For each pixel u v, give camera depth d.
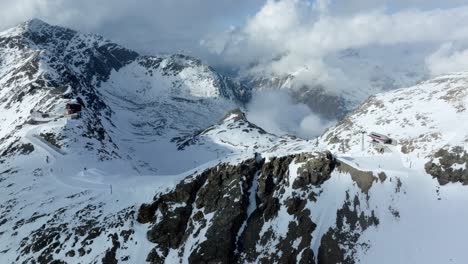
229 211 119.50
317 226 114.25
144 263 114.75
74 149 190.12
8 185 158.12
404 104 177.25
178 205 126.06
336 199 119.94
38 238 124.56
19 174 166.00
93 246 119.12
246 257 112.25
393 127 160.88
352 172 125.31
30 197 147.75
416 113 163.38
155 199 128.88
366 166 127.38
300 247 110.62
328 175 125.75
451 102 161.25
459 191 118.00
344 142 165.38
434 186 121.25
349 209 117.38
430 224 110.88
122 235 121.31
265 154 133.50
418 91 187.25
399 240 108.69
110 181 154.50
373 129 166.75
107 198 139.50
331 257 108.31
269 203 121.75
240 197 121.88
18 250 122.81
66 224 128.12
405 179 122.44
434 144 136.50
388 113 175.12
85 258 116.50
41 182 157.88
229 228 116.12
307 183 124.19
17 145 191.12
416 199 117.81
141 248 118.00
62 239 122.62
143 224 124.81
